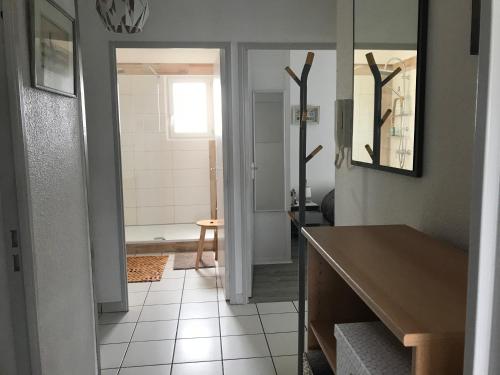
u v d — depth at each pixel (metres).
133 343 3.03
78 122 2.21
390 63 2.00
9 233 1.58
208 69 5.83
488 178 0.64
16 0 1.53
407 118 1.85
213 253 5.28
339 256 1.40
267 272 4.50
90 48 3.34
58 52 1.91
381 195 2.18
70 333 2.01
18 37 1.54
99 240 3.52
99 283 3.55
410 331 0.88
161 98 6.36
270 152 4.67
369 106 2.25
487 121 0.63
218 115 3.75
